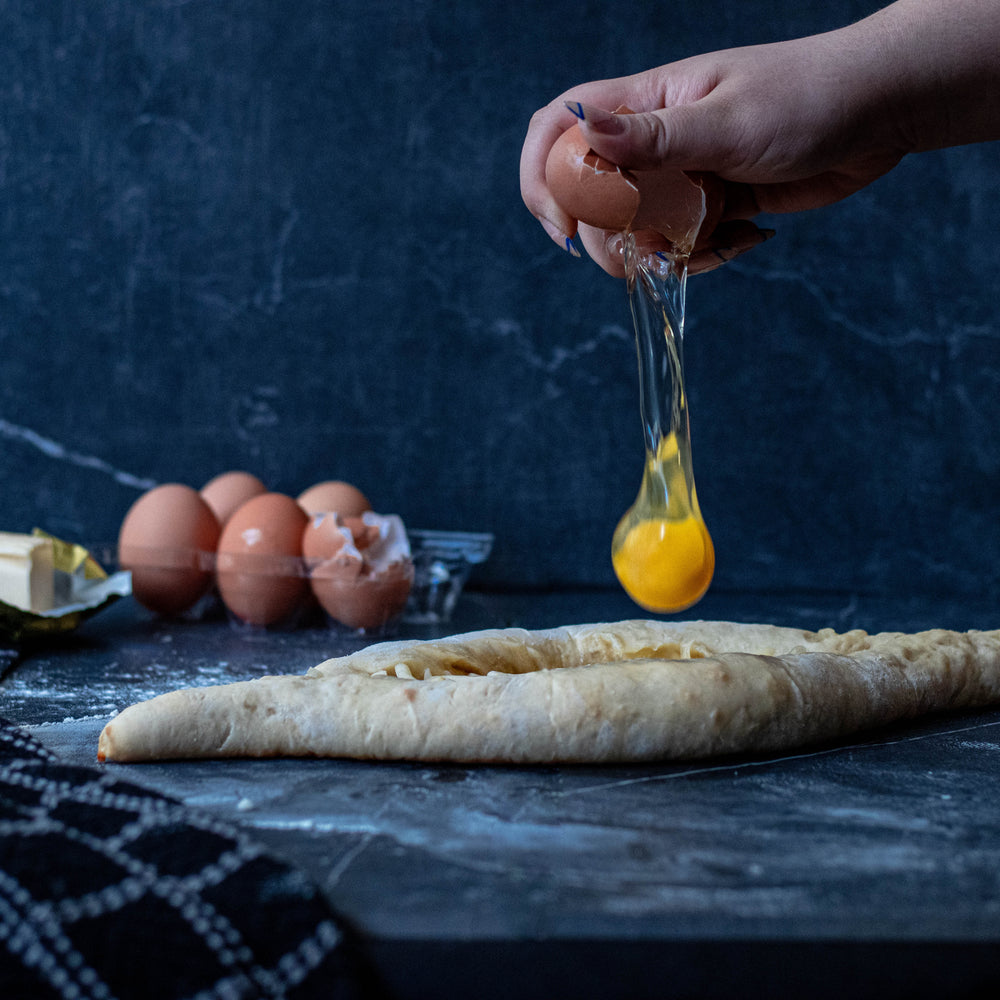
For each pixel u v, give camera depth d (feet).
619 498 3.08
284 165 3.07
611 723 1.88
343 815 1.76
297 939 1.31
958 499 3.07
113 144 3.09
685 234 2.01
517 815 1.77
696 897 1.46
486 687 1.90
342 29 3.04
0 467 3.14
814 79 1.99
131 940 1.30
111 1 3.06
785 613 2.85
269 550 2.54
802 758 1.93
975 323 3.04
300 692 1.90
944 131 2.08
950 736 2.01
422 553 2.66
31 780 1.75
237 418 3.11
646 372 2.05
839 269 3.04
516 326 3.06
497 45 3.02
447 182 3.05
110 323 3.11
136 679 2.25
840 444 3.07
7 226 3.11
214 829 1.55
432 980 1.35
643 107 2.08
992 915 1.41
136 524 2.61
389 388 3.09
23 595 2.47
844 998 1.36
